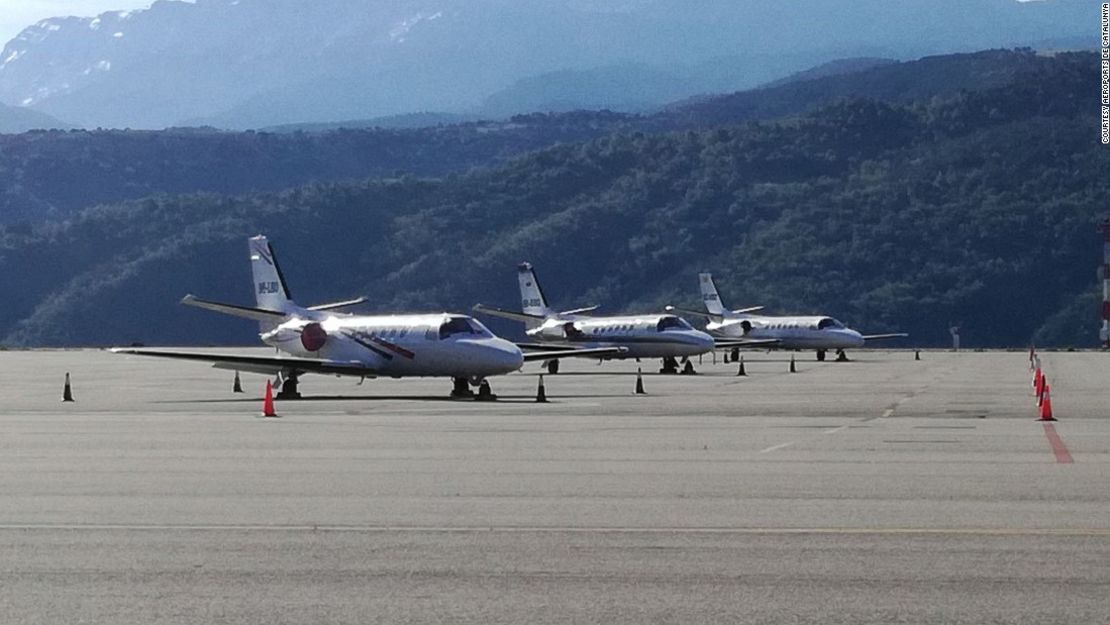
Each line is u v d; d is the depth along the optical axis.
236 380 75.38
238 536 23.14
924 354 161.00
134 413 55.38
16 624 17.23
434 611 17.77
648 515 25.16
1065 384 78.75
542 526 23.98
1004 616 17.25
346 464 33.84
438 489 28.91
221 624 17.20
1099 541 22.17
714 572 19.97
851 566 20.31
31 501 27.31
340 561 20.94
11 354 176.50
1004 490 28.27
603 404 59.75
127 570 20.34
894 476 30.80
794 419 49.78
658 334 101.06
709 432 43.44
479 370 64.94
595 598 18.41
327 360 69.25
